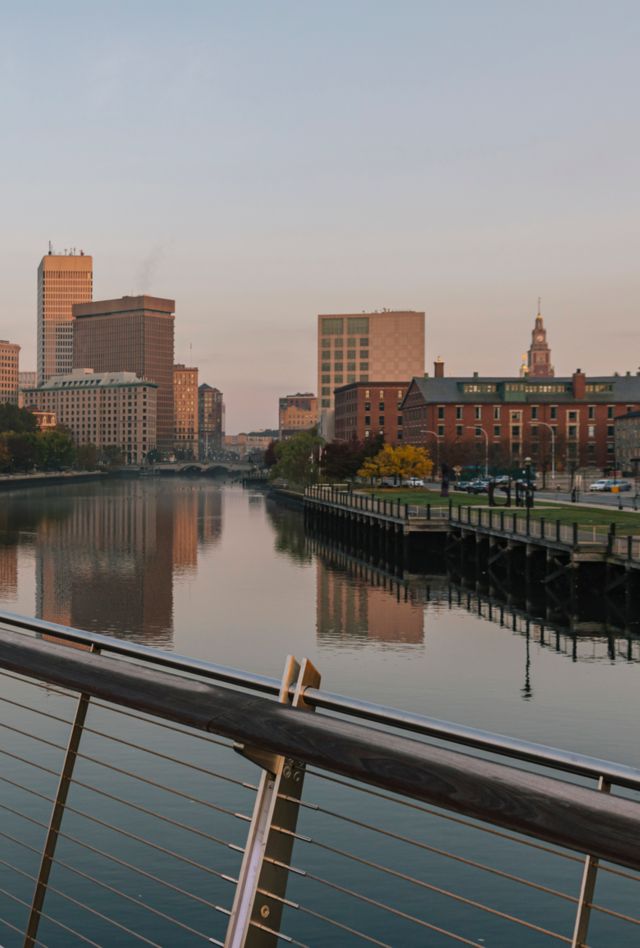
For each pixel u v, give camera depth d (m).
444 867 16.73
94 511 129.50
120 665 3.40
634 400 167.00
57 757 22.22
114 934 14.16
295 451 162.12
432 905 15.27
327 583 58.50
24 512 125.62
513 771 2.39
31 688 28.30
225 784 20.55
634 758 22.89
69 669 3.50
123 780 20.81
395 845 17.67
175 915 14.75
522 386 171.12
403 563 67.81
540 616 44.97
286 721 2.81
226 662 35.38
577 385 168.25
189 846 17.45
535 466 159.88
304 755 2.71
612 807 2.20
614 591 47.91
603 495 104.25
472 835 18.08
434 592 54.22
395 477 133.12
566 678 31.39
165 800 19.69
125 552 76.81
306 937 14.25
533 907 15.12
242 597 52.16
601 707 27.62
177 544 84.12
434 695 29.38
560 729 25.42
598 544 47.72
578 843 2.20
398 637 39.62
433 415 168.88
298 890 15.88
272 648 37.62
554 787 2.30
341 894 15.71
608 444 167.88
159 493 189.88
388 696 29.33
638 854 2.11
